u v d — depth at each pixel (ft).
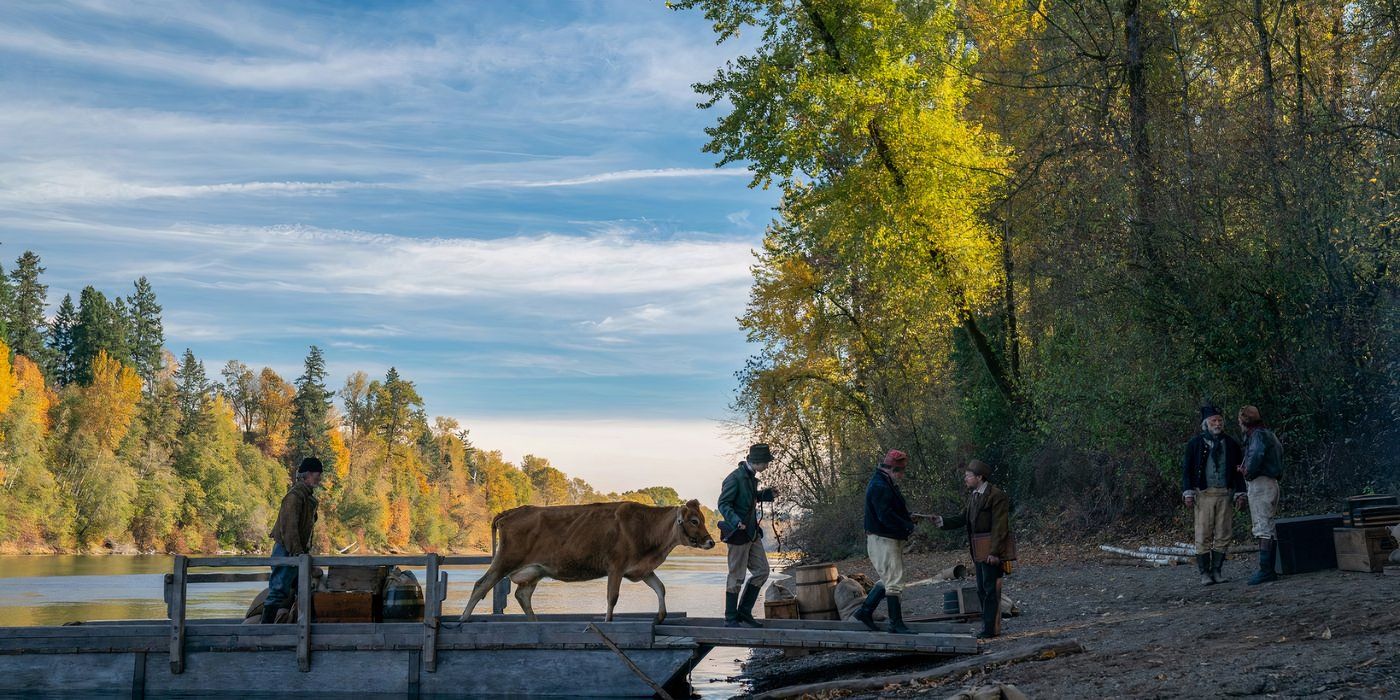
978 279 87.92
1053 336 74.02
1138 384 61.41
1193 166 59.06
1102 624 35.24
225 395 515.50
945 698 23.79
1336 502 53.21
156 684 33.37
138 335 450.71
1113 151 64.23
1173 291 58.95
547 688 32.63
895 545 35.12
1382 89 55.52
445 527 552.00
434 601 33.01
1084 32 71.67
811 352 116.98
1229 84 67.00
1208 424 41.06
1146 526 69.21
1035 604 45.29
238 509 380.17
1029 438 90.17
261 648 33.27
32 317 408.87
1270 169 54.19
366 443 521.24
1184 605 37.22
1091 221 64.18
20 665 33.50
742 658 44.04
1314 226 52.44
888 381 110.01
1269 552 38.42
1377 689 20.74
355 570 35.01
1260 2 60.64
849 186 85.51
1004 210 85.71
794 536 121.90
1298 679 22.34
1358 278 53.06
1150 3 66.18
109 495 314.14
